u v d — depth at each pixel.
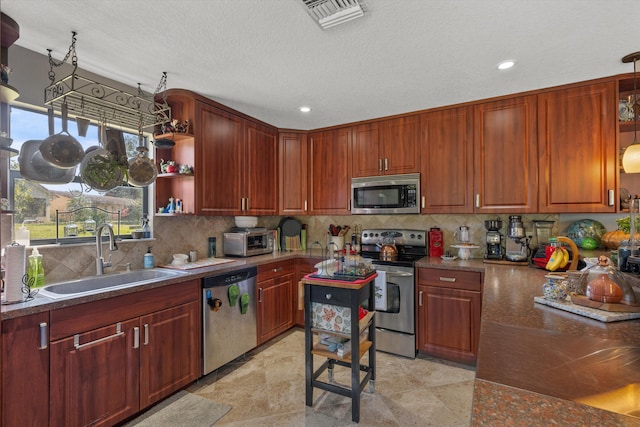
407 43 1.87
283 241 3.90
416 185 3.05
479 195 2.80
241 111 3.09
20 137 1.98
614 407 0.69
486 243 2.96
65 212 2.20
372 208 3.27
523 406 0.70
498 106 2.73
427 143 3.03
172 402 2.15
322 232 3.94
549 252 2.35
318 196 3.64
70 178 1.95
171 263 2.73
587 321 1.21
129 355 1.93
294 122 3.46
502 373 0.84
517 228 2.74
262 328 2.99
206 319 2.40
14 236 1.90
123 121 2.38
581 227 2.62
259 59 2.06
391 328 2.87
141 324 1.99
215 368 2.47
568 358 0.92
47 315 1.59
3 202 1.75
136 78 2.34
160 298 2.11
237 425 1.93
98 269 2.22
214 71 2.23
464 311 2.61
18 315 1.48
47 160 1.74
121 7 1.54
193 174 2.63
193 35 1.78
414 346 2.79
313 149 3.69
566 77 2.34
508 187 2.69
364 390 2.30
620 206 2.38
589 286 1.35
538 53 1.98
